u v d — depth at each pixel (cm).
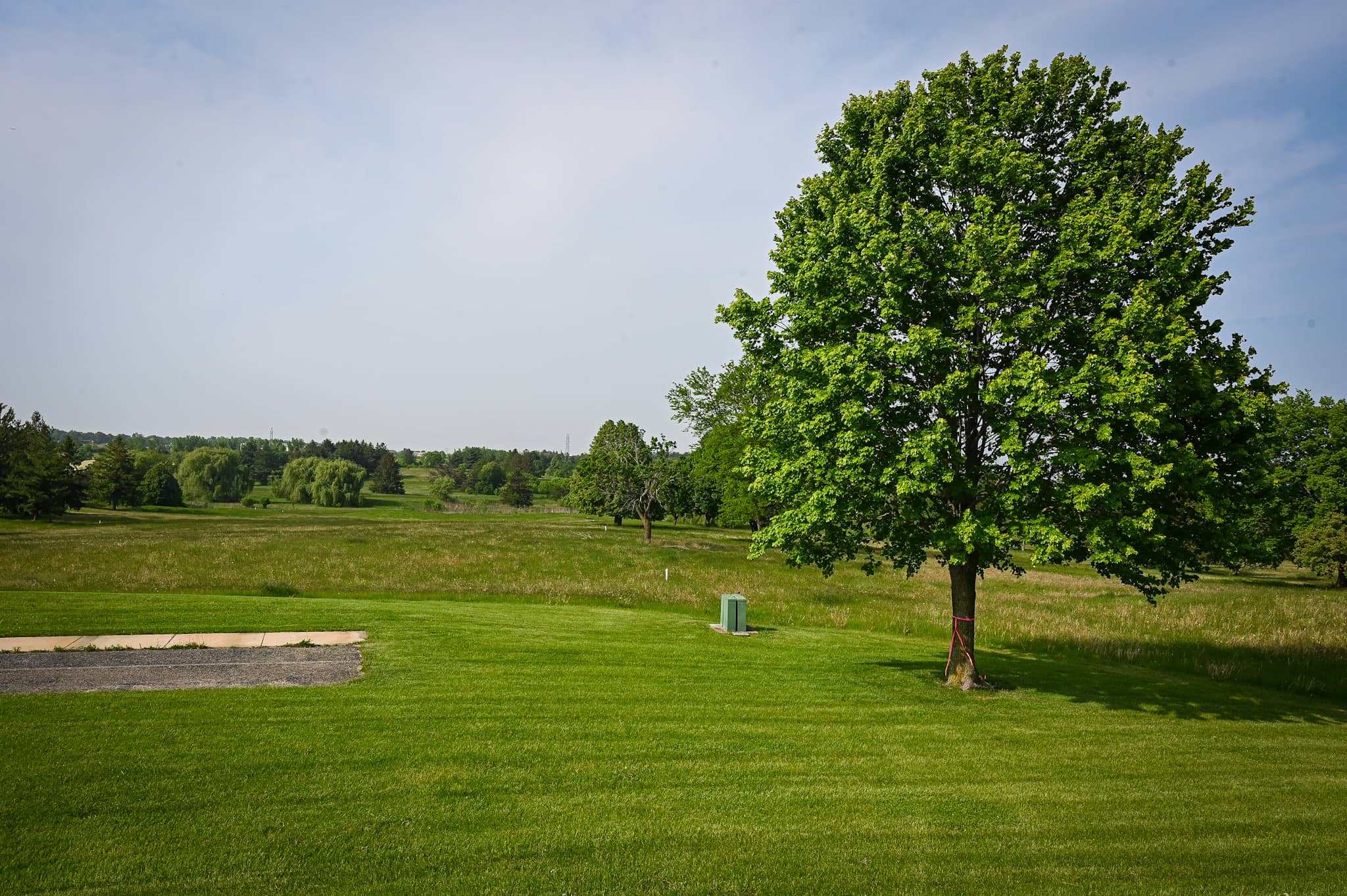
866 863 754
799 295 1520
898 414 1376
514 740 1056
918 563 1672
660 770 979
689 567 4075
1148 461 1219
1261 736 1308
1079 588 3734
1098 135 1429
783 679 1532
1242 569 5984
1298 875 770
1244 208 1448
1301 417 4544
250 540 4697
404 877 678
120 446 9962
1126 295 1346
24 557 3400
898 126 1577
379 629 1770
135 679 1248
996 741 1195
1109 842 833
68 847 693
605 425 7094
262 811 792
